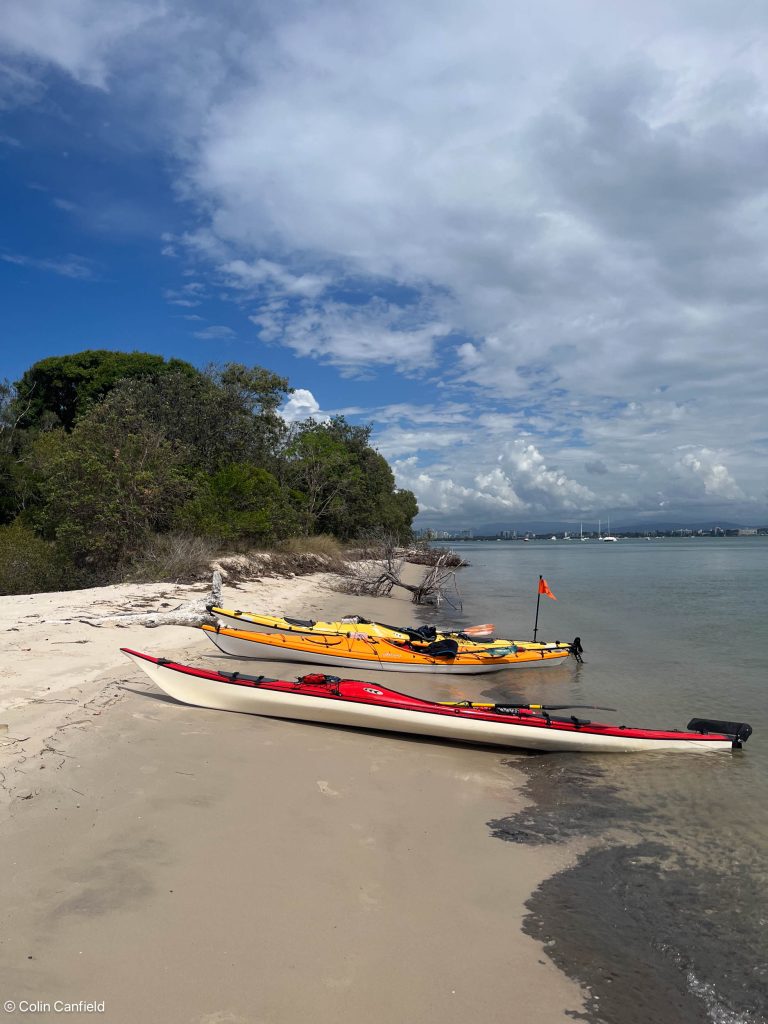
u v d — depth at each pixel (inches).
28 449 1251.8
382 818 211.6
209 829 190.1
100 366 1579.7
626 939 152.8
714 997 134.0
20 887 152.3
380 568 1162.0
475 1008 126.8
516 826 213.8
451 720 289.7
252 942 140.3
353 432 2166.6
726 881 180.4
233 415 1199.6
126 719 279.7
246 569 890.7
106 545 761.0
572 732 288.0
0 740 232.5
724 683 423.5
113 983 124.3
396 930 150.3
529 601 935.0
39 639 402.9
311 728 301.9
